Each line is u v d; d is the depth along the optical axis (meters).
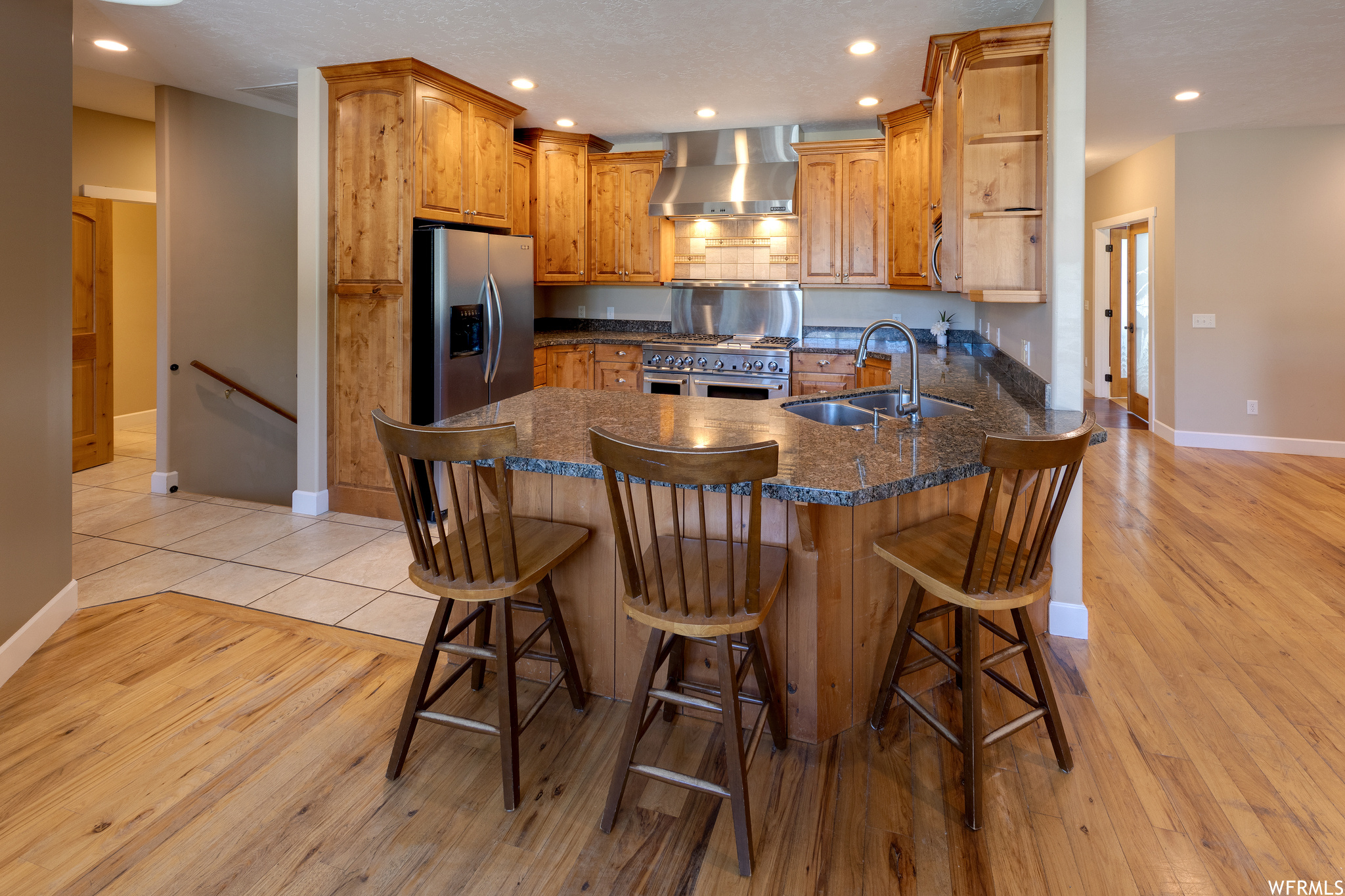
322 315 4.08
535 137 5.38
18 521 2.44
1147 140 5.91
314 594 3.08
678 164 5.57
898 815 1.80
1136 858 1.65
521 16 3.19
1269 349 5.64
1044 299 2.81
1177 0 2.98
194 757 1.99
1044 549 1.78
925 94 4.09
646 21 3.23
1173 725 2.16
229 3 3.10
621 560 1.69
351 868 1.62
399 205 3.90
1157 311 6.23
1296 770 1.95
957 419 2.61
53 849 1.66
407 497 1.82
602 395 3.20
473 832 1.74
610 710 2.26
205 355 4.74
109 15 3.25
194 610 2.91
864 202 5.07
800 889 1.58
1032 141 2.98
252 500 4.84
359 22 3.29
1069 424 2.49
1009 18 3.14
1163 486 4.82
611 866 1.64
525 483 2.32
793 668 2.08
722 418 2.62
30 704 2.23
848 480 1.78
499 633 1.82
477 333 4.31
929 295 5.46
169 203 4.46
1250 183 5.51
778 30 3.32
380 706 2.25
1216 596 3.09
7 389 2.38
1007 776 1.94
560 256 5.59
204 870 1.61
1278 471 5.17
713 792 1.64
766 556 1.99
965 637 1.77
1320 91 4.32
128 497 4.53
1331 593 3.10
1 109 2.31
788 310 5.76
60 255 2.66
